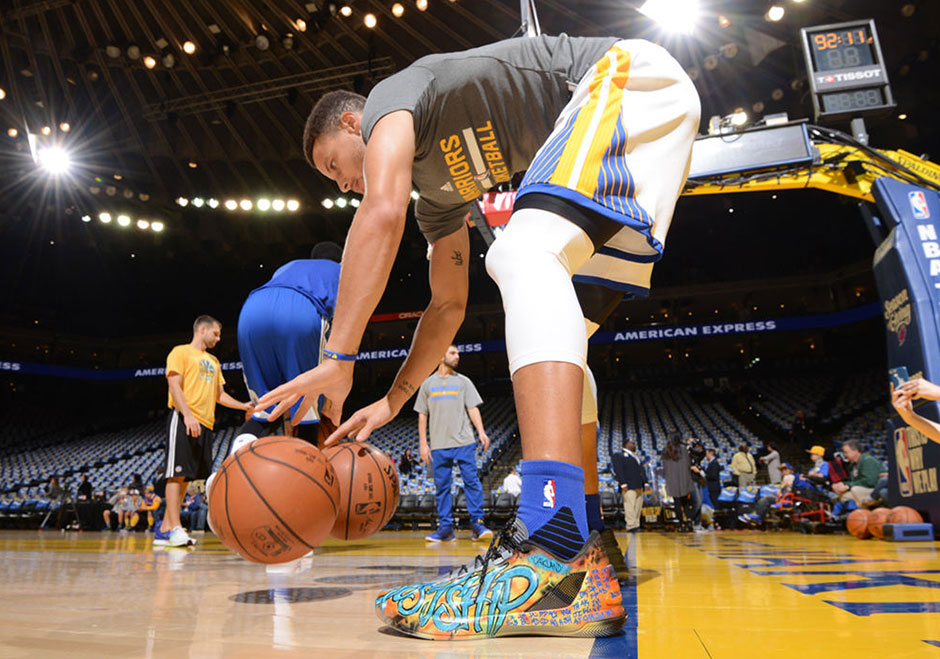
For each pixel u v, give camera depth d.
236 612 1.00
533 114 1.14
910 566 1.98
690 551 3.08
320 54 13.97
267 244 21.50
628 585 1.40
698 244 24.39
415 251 23.12
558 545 0.77
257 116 15.80
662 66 1.01
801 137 5.56
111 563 2.28
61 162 16.41
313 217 20.61
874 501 5.80
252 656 0.65
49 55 13.85
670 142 1.00
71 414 26.56
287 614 0.97
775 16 9.94
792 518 7.47
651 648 0.68
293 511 1.02
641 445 16.59
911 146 15.37
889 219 5.27
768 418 20.33
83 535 8.13
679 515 8.42
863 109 5.40
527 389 0.80
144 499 11.03
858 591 1.25
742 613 0.95
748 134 5.70
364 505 1.26
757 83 12.65
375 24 12.83
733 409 22.02
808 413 19.86
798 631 0.79
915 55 11.69
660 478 10.04
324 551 3.23
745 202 21.02
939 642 0.70
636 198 0.94
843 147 5.56
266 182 18.00
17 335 25.36
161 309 27.42
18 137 16.45
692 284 24.03
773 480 10.03
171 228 20.64
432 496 9.99
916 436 4.83
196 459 3.77
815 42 5.57
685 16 7.07
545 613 0.75
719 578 1.57
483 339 25.86
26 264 23.81
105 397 27.36
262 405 0.94
